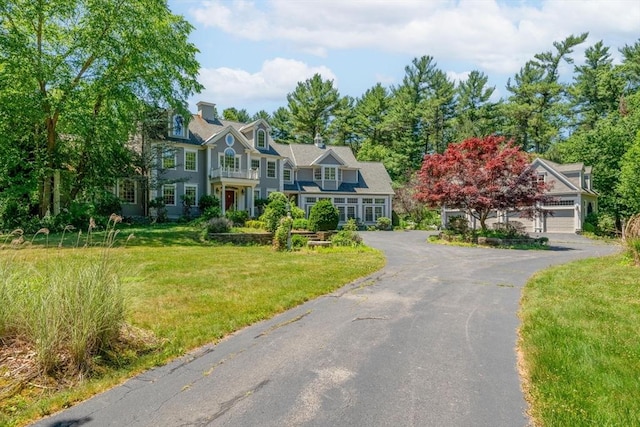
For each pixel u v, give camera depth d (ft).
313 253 47.29
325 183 117.19
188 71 72.18
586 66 154.92
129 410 10.48
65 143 67.77
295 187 113.70
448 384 12.31
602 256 47.03
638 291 25.54
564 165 101.24
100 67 64.03
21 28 59.98
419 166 163.22
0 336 13.42
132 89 66.08
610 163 106.73
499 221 98.94
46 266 17.26
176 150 85.20
